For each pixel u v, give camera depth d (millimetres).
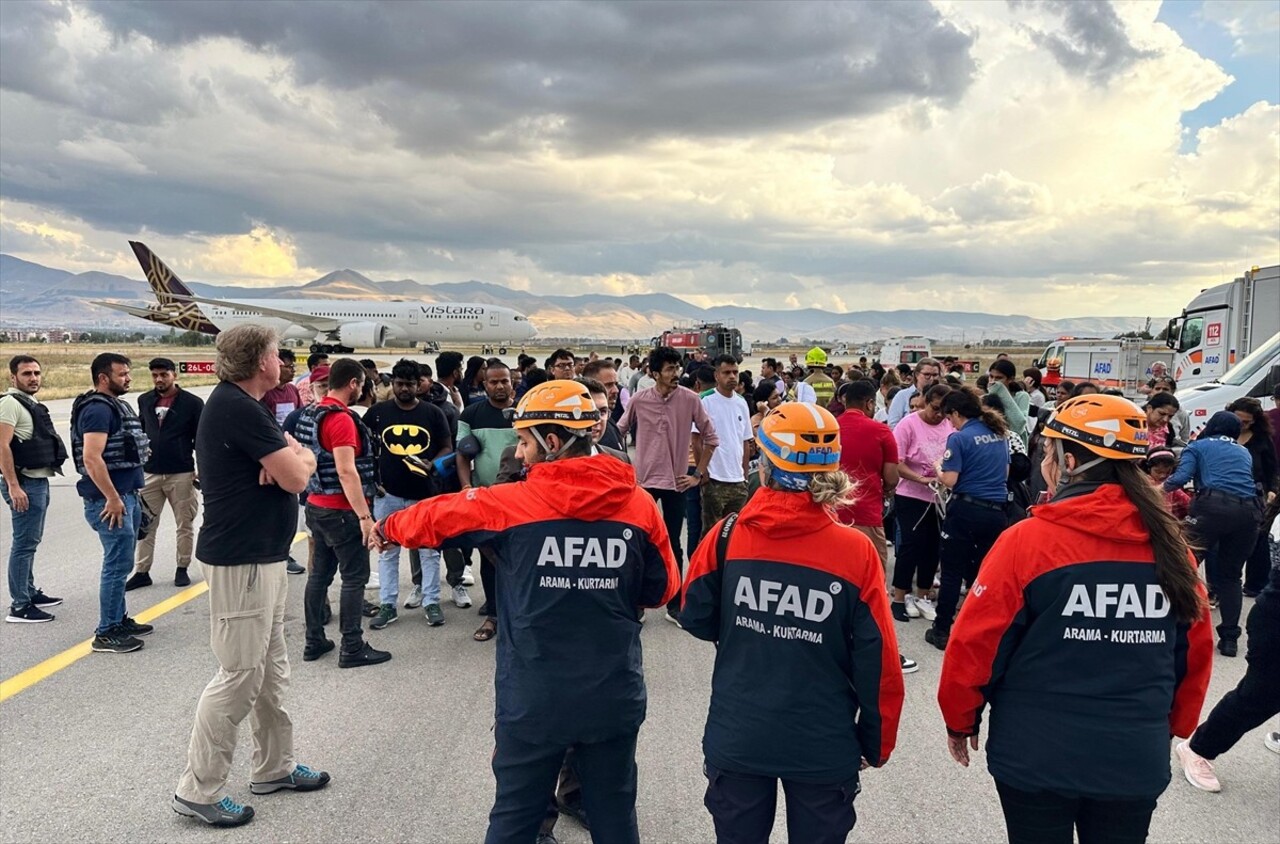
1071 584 1975
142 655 4957
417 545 2455
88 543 8070
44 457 5570
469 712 4223
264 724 3352
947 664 2152
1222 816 3285
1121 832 2025
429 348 62781
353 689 4520
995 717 2137
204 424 3100
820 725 2088
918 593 6195
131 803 3303
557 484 2355
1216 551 5219
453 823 3188
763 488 2223
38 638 5246
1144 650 1978
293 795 3398
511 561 2389
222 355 3139
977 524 5062
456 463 5305
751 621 2150
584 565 2334
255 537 3119
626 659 2393
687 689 4621
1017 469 5539
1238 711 3301
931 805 3371
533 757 2340
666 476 5809
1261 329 13742
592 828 2479
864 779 3602
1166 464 5875
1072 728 1980
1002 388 7188
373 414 5656
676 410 5832
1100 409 2037
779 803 3467
